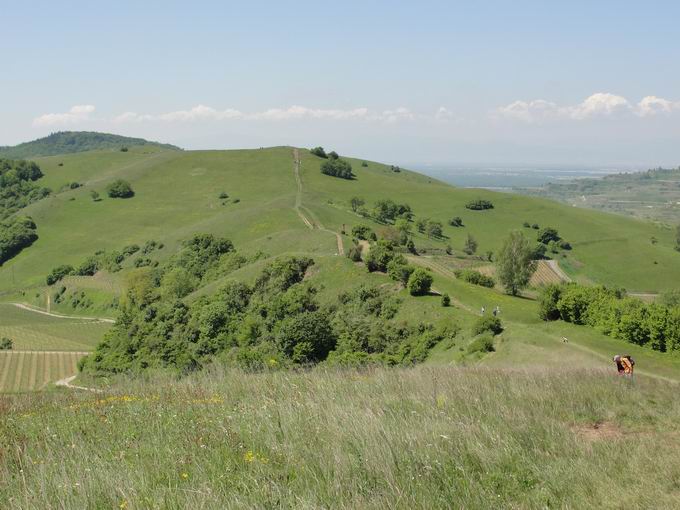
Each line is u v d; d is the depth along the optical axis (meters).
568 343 41.00
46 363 66.62
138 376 16.38
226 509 5.60
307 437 7.84
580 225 156.38
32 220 161.38
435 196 177.88
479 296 63.97
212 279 95.44
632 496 6.16
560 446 8.04
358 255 72.81
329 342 51.72
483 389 11.66
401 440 7.57
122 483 6.30
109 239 150.00
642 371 32.22
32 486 6.39
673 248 144.62
